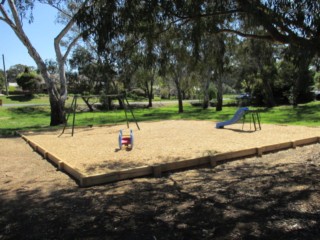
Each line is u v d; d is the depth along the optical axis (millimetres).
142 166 6566
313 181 5758
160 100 49469
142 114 25672
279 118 17344
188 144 9297
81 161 7453
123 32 5098
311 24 4355
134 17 4887
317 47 4305
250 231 3867
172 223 4180
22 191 5703
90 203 4988
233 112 24219
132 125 15305
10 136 13273
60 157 7953
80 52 30797
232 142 9406
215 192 5344
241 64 29672
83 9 4871
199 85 32438
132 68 6676
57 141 10695
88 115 25406
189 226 4070
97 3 4875
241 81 39344
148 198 5133
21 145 10766
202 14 5203
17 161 8180
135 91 48469
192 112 26219
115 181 6074
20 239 3891
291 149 8734
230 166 7117
